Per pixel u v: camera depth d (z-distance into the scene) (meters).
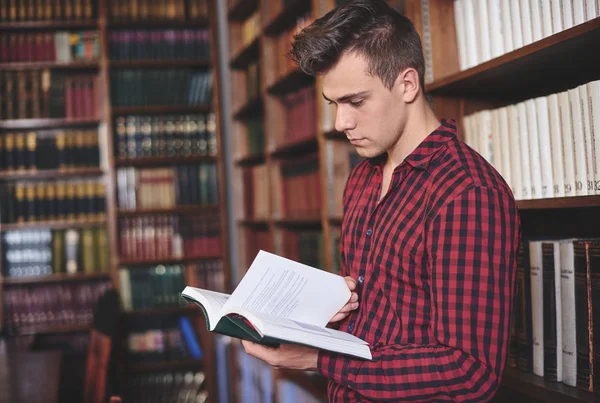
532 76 1.84
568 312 1.56
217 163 4.77
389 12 1.33
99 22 4.55
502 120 1.82
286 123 3.76
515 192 1.77
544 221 2.00
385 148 1.35
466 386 1.16
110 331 2.62
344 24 1.28
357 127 1.33
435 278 1.21
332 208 2.97
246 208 4.60
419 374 1.20
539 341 1.64
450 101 2.09
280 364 1.32
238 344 4.05
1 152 4.49
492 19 1.86
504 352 1.18
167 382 4.59
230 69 4.77
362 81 1.28
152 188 4.69
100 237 4.58
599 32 1.38
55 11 4.52
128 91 4.64
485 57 1.90
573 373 1.55
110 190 4.58
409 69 1.32
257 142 4.39
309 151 3.75
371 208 1.47
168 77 4.71
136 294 4.61
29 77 4.52
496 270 1.18
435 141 1.32
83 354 4.55
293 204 3.66
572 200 1.48
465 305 1.17
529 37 1.72
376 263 1.36
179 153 4.71
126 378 4.55
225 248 4.72
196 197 4.74
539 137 1.68
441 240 1.21
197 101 4.76
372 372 1.24
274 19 3.55
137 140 4.65
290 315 1.34
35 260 4.50
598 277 1.45
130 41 4.63
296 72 3.29
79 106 4.57
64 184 4.55
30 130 4.79
